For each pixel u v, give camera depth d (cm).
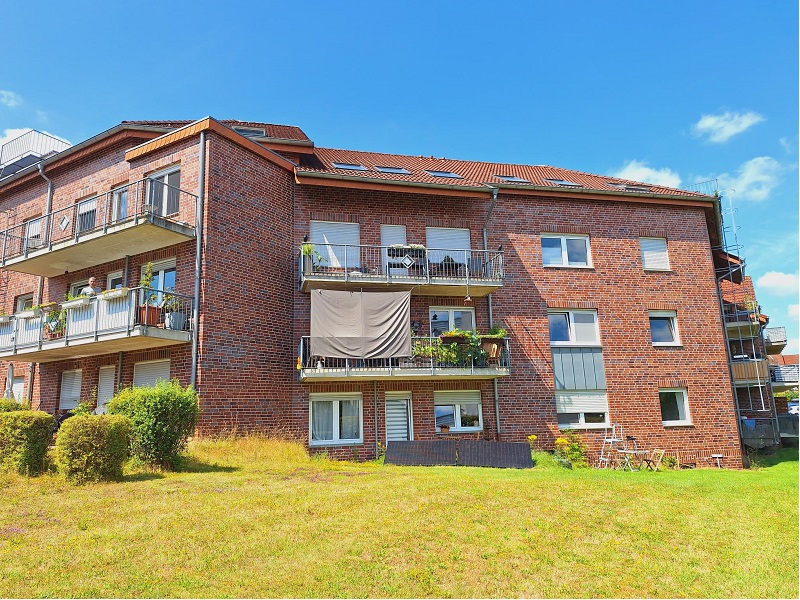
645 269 1773
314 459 1302
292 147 1617
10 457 941
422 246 1538
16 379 1694
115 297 1247
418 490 891
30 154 2097
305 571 559
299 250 1516
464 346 1490
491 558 616
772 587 568
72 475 881
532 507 816
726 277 2230
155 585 514
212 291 1298
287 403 1421
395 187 1566
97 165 1636
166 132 1552
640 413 1650
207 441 1202
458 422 1543
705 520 791
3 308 1791
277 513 735
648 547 673
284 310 1462
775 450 2133
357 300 1439
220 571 551
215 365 1273
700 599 542
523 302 1645
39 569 541
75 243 1370
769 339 2808
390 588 532
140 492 825
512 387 1579
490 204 1680
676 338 1753
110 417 924
